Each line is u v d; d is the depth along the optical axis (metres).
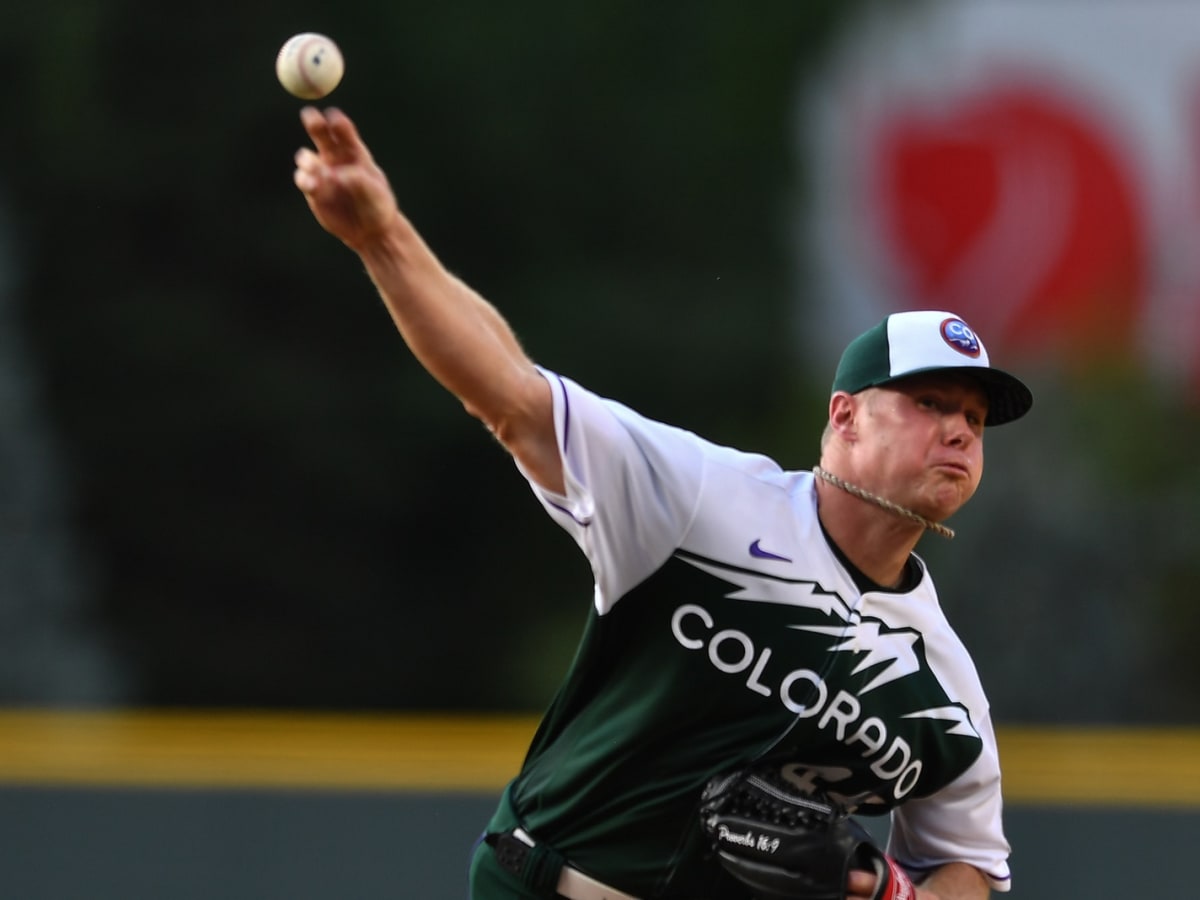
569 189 70.81
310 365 64.50
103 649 61.38
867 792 11.58
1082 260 75.81
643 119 71.69
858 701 11.18
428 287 10.09
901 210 74.94
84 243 63.91
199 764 19.44
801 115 74.06
